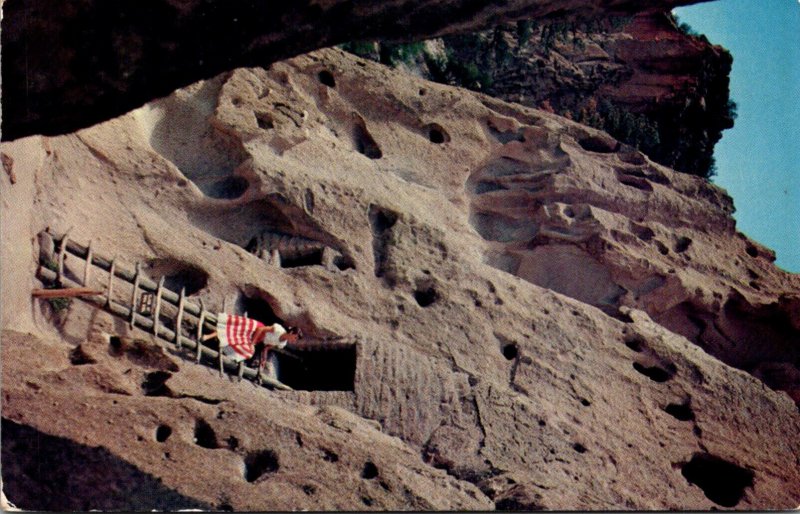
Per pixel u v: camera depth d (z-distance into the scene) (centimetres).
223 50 1126
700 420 1716
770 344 1956
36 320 1398
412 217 1761
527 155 1955
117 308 1435
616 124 2320
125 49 1117
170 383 1399
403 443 1502
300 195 1694
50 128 1177
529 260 1880
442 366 1612
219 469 1317
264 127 1738
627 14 1124
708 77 2427
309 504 1326
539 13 1107
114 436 1298
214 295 1568
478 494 1441
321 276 1648
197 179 1694
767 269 2017
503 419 1574
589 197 1953
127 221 1570
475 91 2166
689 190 2038
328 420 1462
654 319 1894
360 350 1587
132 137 1631
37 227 1436
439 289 1697
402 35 1126
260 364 1526
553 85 2355
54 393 1305
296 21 1105
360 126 1864
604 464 1589
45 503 1235
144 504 1267
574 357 1708
